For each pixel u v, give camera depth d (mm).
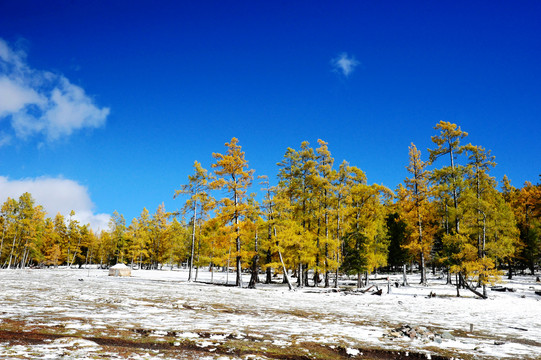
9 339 5531
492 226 24844
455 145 31094
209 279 42500
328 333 8078
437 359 6234
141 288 21219
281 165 32656
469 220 24797
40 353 4758
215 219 27188
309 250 28188
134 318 8742
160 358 4996
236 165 27547
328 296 21156
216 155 27125
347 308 14703
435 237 35188
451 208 28297
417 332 8461
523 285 31172
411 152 34250
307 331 8227
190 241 61031
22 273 39375
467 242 24672
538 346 7645
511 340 8312
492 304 18469
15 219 54156
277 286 30812
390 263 49812
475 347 7172
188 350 5734
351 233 29266
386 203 36469
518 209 41562
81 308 10102
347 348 6523
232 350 5879
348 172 31328
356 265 28047
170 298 15070
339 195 30250
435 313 14000
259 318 10266
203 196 34500
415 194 33188
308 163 30391
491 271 21984
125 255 68500
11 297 12156
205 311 11328
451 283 32219
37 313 8539
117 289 19234
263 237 30266
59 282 23812
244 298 17453
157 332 6980
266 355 5719
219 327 8000
